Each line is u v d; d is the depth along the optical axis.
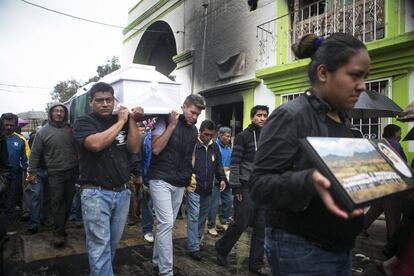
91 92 2.95
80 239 5.00
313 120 1.43
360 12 6.45
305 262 1.43
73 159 4.74
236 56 9.09
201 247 4.73
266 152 1.43
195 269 3.91
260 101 8.36
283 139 1.40
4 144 2.82
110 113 2.96
